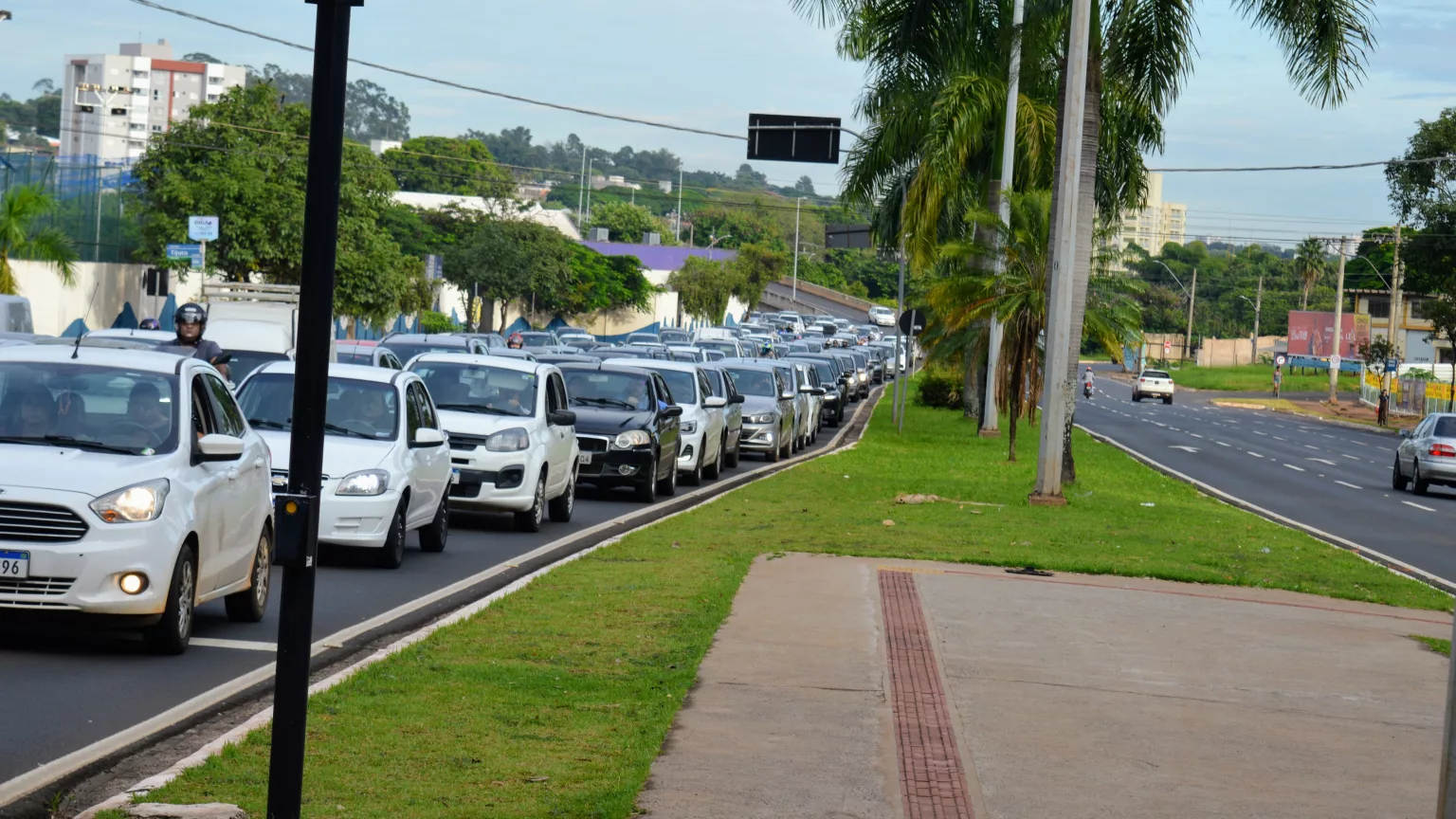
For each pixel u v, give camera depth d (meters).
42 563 9.15
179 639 9.70
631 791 6.61
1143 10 26.38
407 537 16.73
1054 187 22.84
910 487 24.73
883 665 9.88
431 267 66.25
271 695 8.75
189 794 6.32
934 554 15.97
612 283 99.62
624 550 15.20
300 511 4.96
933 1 29.50
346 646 10.31
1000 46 30.88
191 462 10.08
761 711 8.43
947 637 11.19
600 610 11.44
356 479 13.85
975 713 8.76
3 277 42.50
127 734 7.64
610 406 22.34
